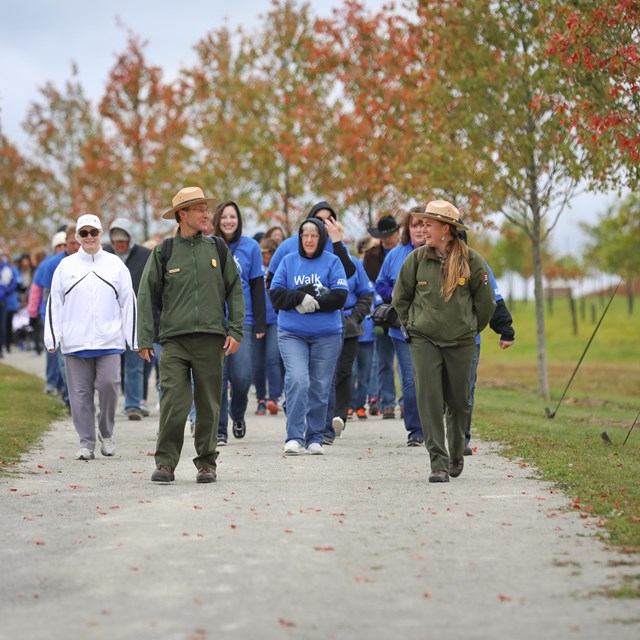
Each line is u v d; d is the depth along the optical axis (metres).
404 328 24.45
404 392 30.80
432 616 13.94
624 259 139.12
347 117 70.50
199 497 22.25
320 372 29.34
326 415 30.67
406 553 17.22
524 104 50.84
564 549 17.47
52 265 43.12
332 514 20.30
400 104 65.19
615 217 135.25
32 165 115.69
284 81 81.94
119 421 38.59
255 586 15.36
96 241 29.16
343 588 15.25
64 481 24.64
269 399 41.16
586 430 35.03
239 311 24.53
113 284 29.06
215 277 24.39
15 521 19.94
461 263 23.95
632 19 35.88
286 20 84.25
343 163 72.62
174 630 13.41
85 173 101.75
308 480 24.50
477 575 15.91
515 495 22.38
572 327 137.50
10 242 116.88
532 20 50.12
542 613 14.05
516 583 15.48
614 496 21.67
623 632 13.26
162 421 24.33
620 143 36.09
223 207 32.09
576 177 49.00
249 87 83.94
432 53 53.41
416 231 30.23
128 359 39.19
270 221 80.19
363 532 18.73
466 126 51.78
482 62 51.22
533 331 138.50
